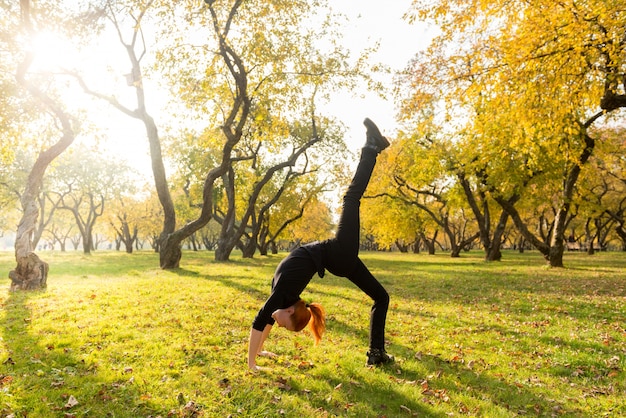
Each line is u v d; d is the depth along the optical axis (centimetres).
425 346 707
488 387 521
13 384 458
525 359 646
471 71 1207
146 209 6444
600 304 1116
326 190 4034
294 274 514
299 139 3553
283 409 429
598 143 2542
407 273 2234
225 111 2406
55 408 408
